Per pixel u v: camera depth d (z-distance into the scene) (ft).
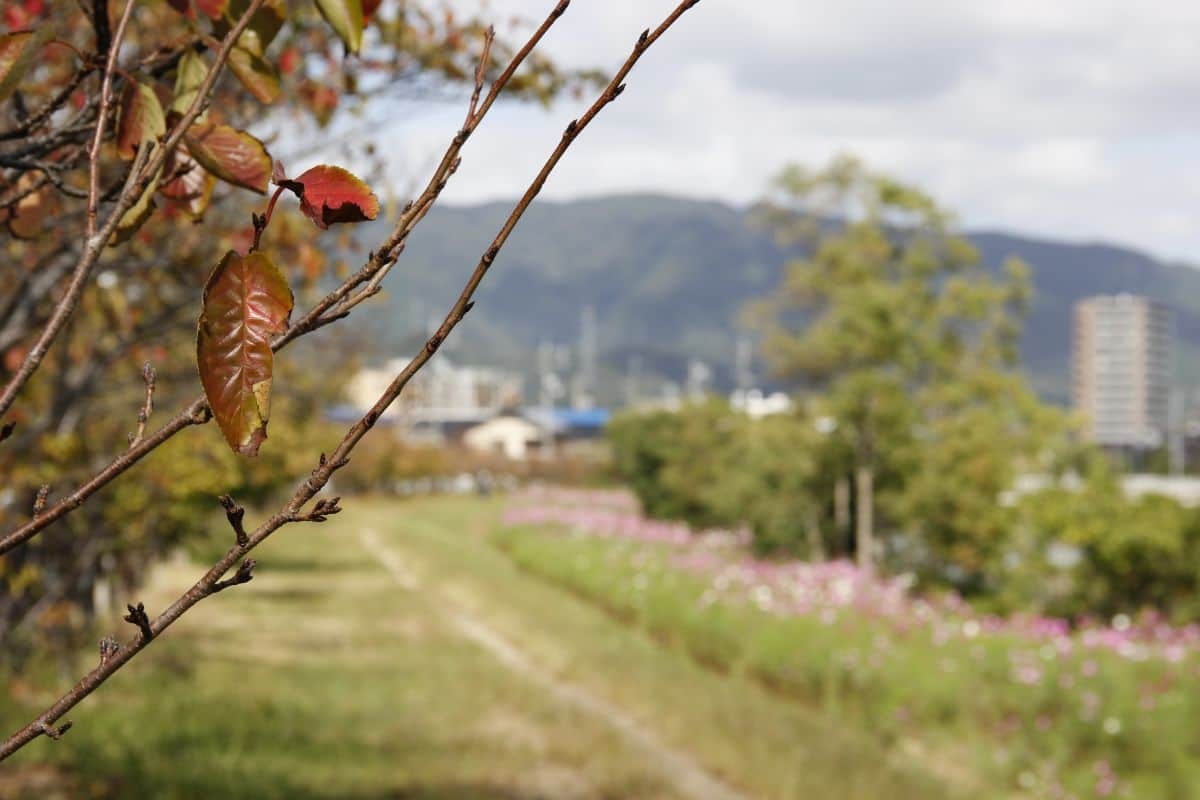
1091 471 69.15
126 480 33.60
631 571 75.51
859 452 80.74
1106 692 38.78
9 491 24.08
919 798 34.04
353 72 16.44
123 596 63.16
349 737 39.83
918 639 47.65
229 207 17.78
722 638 54.85
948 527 76.38
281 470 54.95
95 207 4.25
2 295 15.01
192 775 32.53
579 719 44.50
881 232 79.87
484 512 165.27
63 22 11.31
